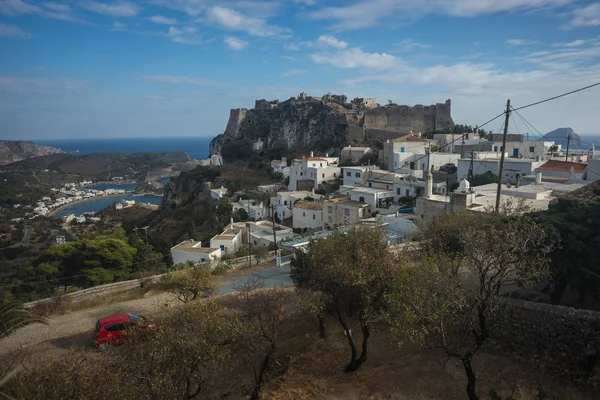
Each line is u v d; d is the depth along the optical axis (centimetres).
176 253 5019
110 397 1000
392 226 3769
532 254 1717
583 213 1894
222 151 14675
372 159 9269
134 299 2938
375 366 1694
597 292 1728
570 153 7812
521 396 1320
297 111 15000
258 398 1524
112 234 6291
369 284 1638
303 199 7400
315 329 2144
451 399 1404
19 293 4031
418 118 12306
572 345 1495
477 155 6775
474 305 1440
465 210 2692
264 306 2025
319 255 1858
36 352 1930
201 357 1265
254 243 5938
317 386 1584
